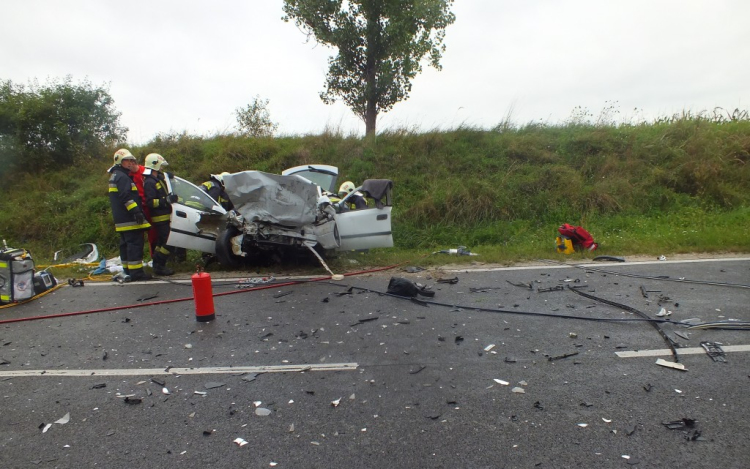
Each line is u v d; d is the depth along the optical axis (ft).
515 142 43.32
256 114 50.39
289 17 48.14
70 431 9.84
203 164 43.32
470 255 27.27
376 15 46.65
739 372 11.66
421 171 41.91
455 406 10.38
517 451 8.71
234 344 14.43
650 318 15.57
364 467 8.39
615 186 37.76
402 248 33.40
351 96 50.26
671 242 27.84
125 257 23.98
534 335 14.49
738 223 32.04
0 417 10.46
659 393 10.71
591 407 10.19
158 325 16.43
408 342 14.17
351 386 11.47
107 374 12.57
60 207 39.37
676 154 40.32
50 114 44.68
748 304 16.87
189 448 9.11
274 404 10.71
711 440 8.91
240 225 23.49
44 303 19.80
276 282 22.09
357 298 19.11
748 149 41.39
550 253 27.32
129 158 23.40
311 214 24.00
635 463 8.30
